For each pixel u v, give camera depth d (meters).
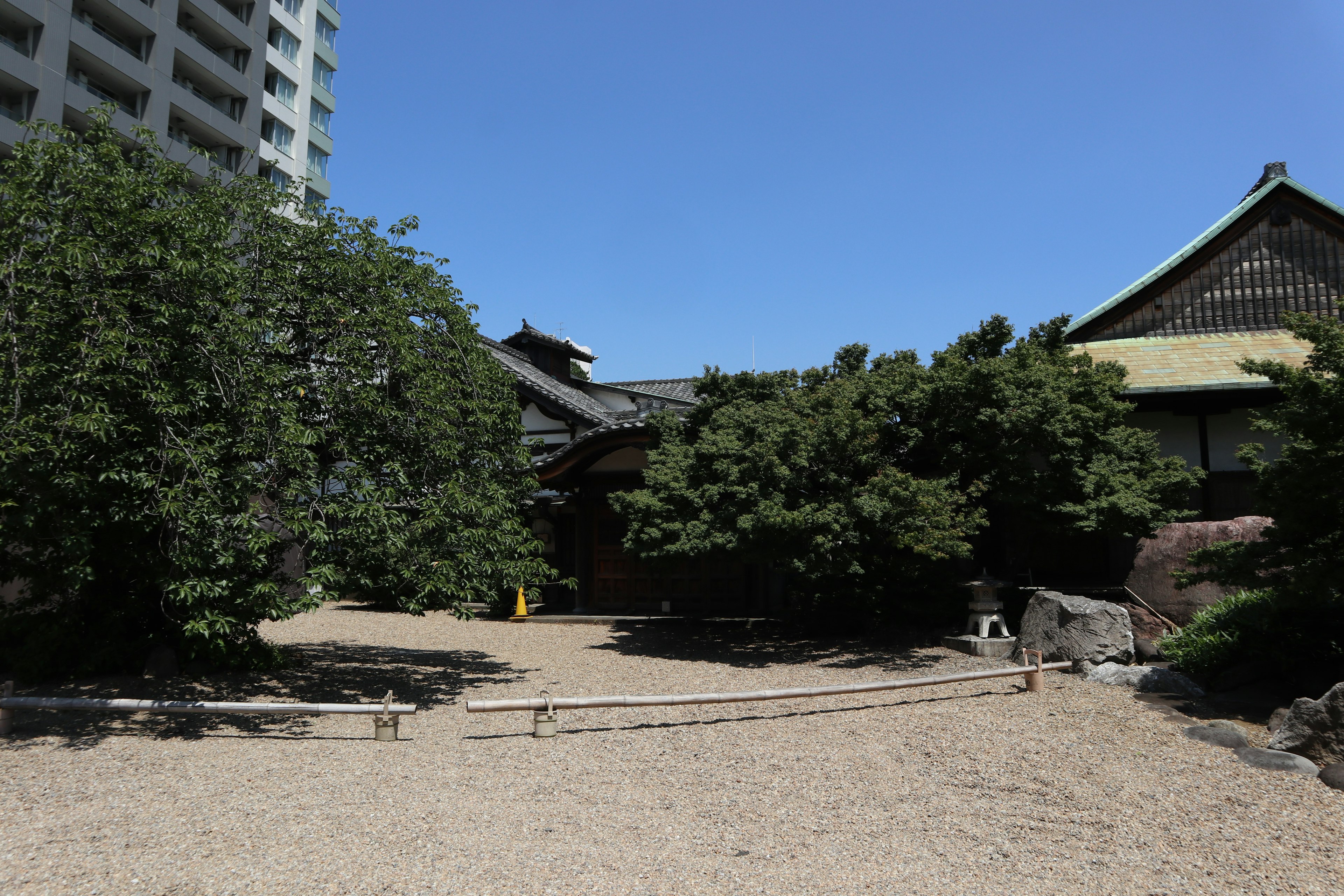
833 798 5.75
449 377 9.76
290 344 9.14
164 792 5.84
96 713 8.19
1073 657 9.66
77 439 7.17
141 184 7.96
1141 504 10.57
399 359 9.11
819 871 4.50
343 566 8.45
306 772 6.45
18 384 6.86
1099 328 16.03
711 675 10.77
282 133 40.72
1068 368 12.35
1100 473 11.19
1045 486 11.08
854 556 11.02
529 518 14.06
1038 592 10.70
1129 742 6.91
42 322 7.08
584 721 8.28
